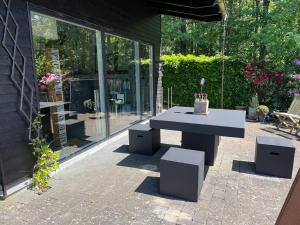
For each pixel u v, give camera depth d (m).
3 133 2.59
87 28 4.07
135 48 5.93
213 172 3.32
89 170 3.36
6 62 2.60
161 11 6.73
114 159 3.79
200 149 3.57
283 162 3.14
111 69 4.91
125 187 2.88
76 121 4.26
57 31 3.55
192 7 5.52
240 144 4.61
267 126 6.16
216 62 7.91
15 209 2.42
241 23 10.40
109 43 4.73
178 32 13.21
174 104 8.80
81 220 2.25
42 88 3.42
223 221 2.24
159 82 7.83
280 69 7.10
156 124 3.34
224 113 3.83
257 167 3.27
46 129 3.57
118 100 5.29
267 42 8.18
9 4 2.59
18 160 2.78
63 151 3.87
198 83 8.30
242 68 7.58
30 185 2.87
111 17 4.62
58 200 2.59
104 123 4.77
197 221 2.24
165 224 2.20
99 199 2.61
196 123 3.12
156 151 4.18
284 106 7.04
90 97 4.50
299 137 5.14
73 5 3.58
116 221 2.24
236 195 2.71
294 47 7.38
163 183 2.68
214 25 11.73
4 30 2.55
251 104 7.05
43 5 3.04
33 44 3.00
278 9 8.38
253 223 2.22
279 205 2.51
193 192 2.55
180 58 8.41
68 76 4.02
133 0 5.48
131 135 4.04
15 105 2.73
